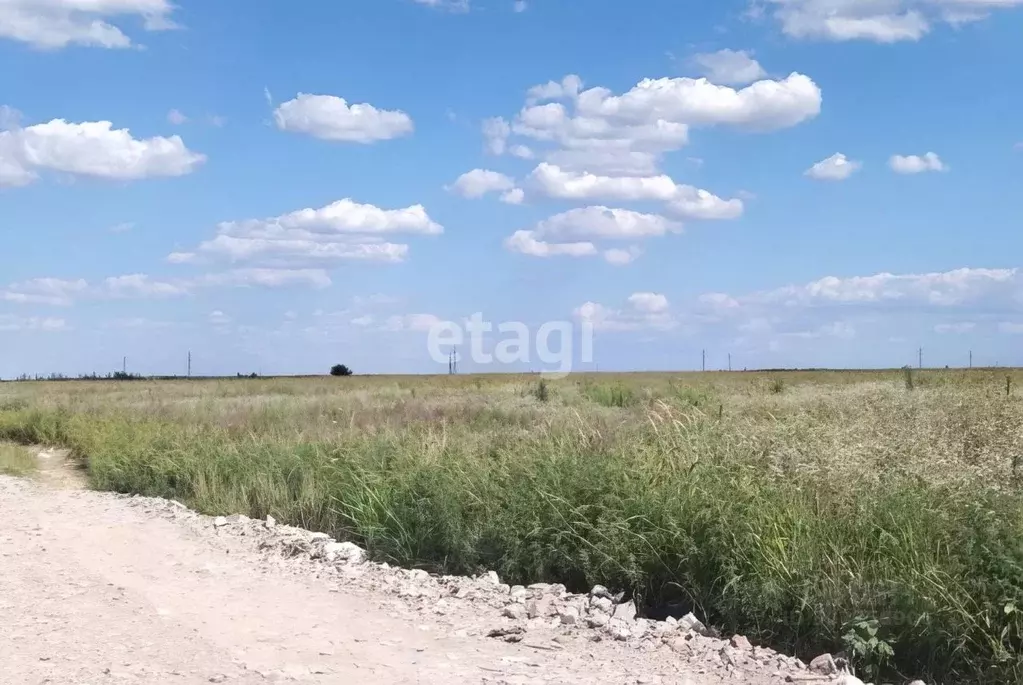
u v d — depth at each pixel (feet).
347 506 36.55
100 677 18.52
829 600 20.98
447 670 19.17
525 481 31.37
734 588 22.44
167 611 24.13
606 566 25.94
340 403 88.02
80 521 39.52
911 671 19.65
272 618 23.61
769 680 18.56
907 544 21.71
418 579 28.40
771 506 25.12
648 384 99.71
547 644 21.29
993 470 27.14
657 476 29.86
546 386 93.81
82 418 79.56
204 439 57.88
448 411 71.92
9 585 27.09
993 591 19.19
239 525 37.76
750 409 49.57
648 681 18.44
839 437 32.50
